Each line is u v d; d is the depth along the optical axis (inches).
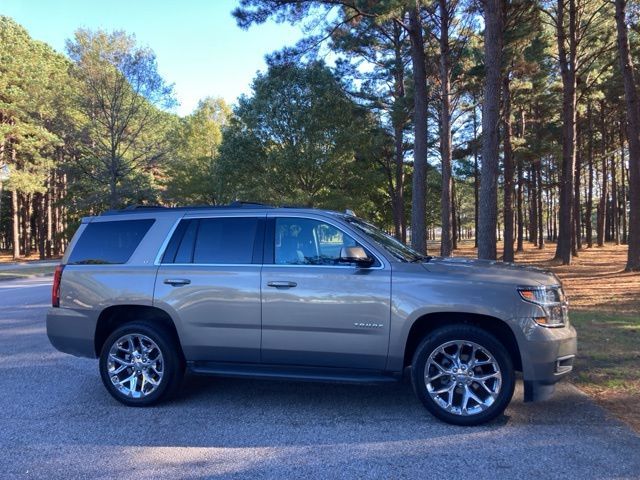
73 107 1396.4
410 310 180.7
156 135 1451.8
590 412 188.5
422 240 721.0
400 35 975.0
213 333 197.8
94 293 210.2
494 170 441.4
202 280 199.6
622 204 1979.6
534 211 1740.9
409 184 1551.4
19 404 209.9
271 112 1019.9
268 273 194.2
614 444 160.9
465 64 848.3
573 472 143.2
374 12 573.9
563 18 898.7
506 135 910.4
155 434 176.7
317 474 145.4
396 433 174.1
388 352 183.3
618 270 714.8
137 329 205.9
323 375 189.6
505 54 716.7
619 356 256.1
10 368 268.5
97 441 171.2
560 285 187.2
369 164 1224.8
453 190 1644.9
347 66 1054.4
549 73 1033.5
